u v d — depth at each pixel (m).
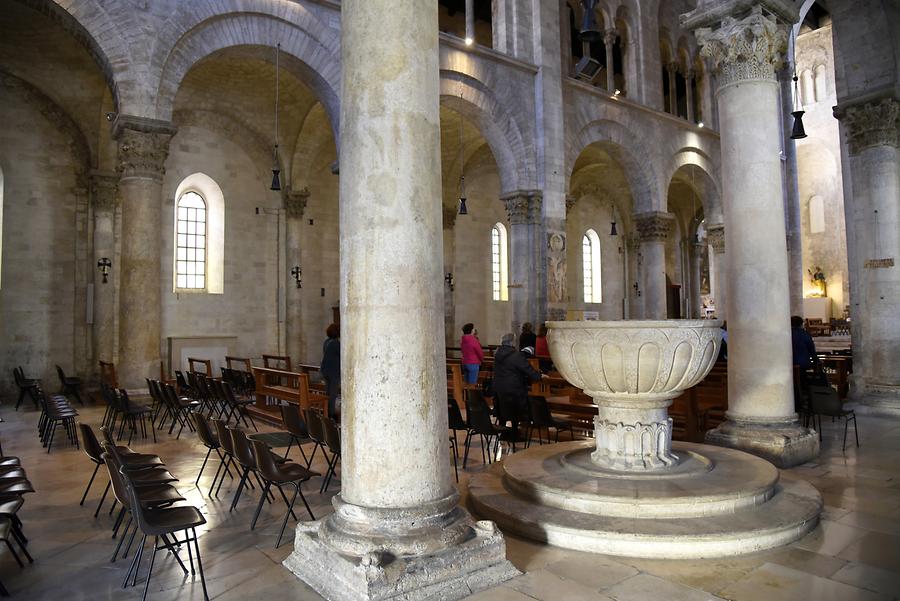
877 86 12.55
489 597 4.34
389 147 4.60
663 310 24.16
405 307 4.55
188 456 9.34
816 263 39.75
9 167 17.45
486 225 27.59
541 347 16.06
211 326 20.86
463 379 14.19
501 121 19.55
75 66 17.03
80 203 18.48
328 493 7.25
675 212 35.19
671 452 6.80
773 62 8.62
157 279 12.95
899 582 4.55
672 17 26.69
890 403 11.98
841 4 12.89
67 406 10.88
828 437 9.96
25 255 17.62
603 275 32.47
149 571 4.42
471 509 6.50
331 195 23.89
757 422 8.30
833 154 38.59
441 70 17.80
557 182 20.28
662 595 4.38
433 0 4.95
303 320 22.86
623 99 23.09
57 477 8.08
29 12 15.04
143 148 12.70
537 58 20.31
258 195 22.03
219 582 4.72
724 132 8.80
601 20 23.62
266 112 21.06
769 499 6.04
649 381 6.22
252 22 14.33
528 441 10.00
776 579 4.63
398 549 4.29
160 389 11.46
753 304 8.41
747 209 8.47
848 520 5.94
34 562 5.17
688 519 5.46
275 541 5.61
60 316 18.08
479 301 27.09
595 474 6.36
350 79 4.75
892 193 12.45
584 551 5.26
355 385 4.62
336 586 4.29
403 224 4.59
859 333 13.34
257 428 11.92
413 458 4.52
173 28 13.09
